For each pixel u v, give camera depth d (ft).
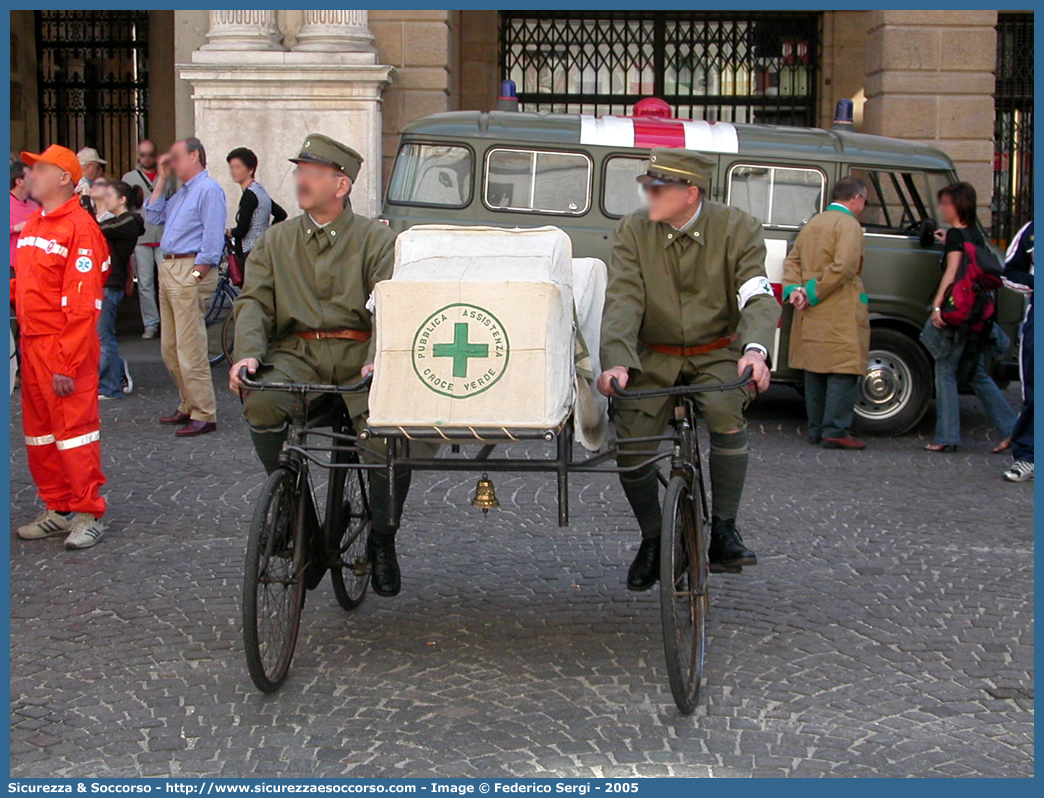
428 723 14.99
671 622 14.56
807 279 30.91
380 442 16.70
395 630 18.22
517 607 19.27
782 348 33.27
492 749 14.29
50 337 21.76
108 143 59.26
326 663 16.94
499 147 33.88
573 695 15.87
